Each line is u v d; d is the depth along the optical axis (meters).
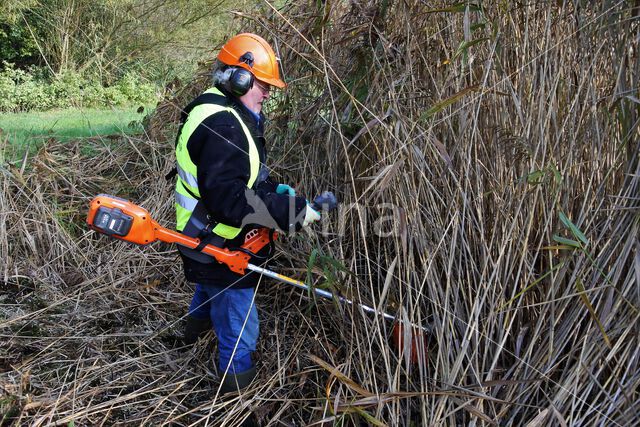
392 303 2.45
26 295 3.27
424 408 2.13
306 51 3.24
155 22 10.16
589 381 2.06
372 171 2.67
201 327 2.80
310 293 2.72
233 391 2.48
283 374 2.56
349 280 2.56
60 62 10.74
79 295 3.24
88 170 4.38
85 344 2.84
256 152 2.33
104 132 6.20
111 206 2.28
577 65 2.20
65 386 2.52
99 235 3.78
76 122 7.29
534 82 2.22
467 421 2.15
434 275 2.32
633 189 2.04
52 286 3.36
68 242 3.64
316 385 2.48
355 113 2.85
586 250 2.06
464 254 2.29
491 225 2.33
